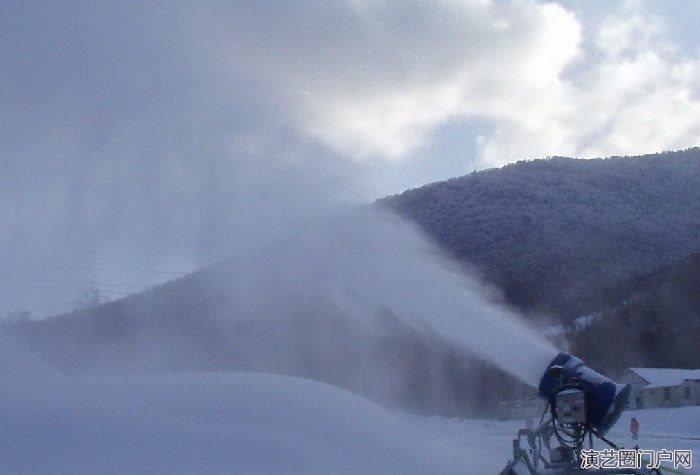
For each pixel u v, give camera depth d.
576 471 8.55
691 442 23.59
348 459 8.08
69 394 9.06
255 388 9.58
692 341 48.47
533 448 8.98
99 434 7.61
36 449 7.16
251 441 7.83
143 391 9.27
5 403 8.54
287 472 7.21
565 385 8.77
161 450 7.36
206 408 8.74
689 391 45.09
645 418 39.78
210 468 7.02
